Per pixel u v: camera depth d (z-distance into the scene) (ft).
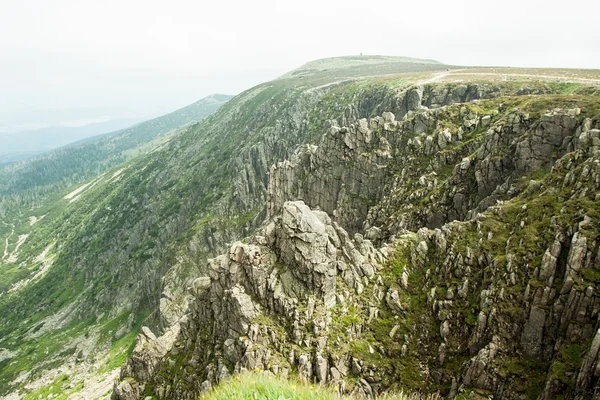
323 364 135.54
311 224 159.43
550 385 108.37
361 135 334.24
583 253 122.01
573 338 115.34
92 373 444.96
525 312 127.75
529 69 630.74
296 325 146.72
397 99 523.29
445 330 141.59
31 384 487.20
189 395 154.51
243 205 634.43
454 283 153.58
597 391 94.43
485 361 123.13
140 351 197.26
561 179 161.89
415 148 297.94
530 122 226.58
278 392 50.57
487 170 228.43
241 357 145.59
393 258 175.94
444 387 129.39
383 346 143.13
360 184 323.78
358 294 160.45
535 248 139.44
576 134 194.59
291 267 161.48
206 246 585.63
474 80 491.31
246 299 157.58
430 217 242.58
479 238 160.97
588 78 425.69
